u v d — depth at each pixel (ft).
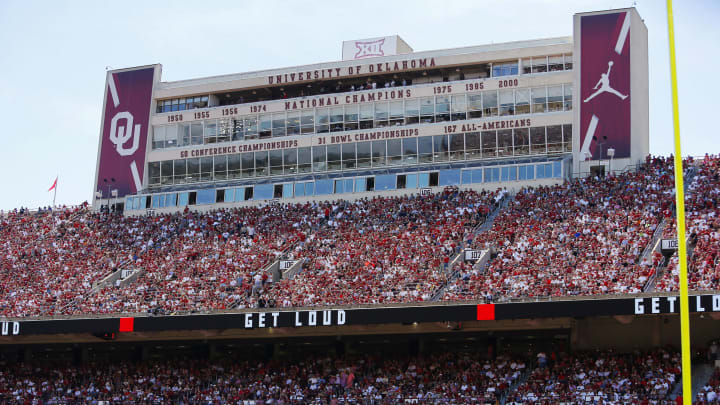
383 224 197.16
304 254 192.44
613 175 192.34
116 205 237.66
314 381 170.09
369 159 219.61
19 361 197.57
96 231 225.56
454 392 157.89
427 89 218.18
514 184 201.87
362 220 200.95
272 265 189.88
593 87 202.59
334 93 226.58
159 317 168.76
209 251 203.62
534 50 211.61
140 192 236.63
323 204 210.79
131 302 186.19
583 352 162.09
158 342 188.55
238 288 183.32
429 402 155.74
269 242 201.05
